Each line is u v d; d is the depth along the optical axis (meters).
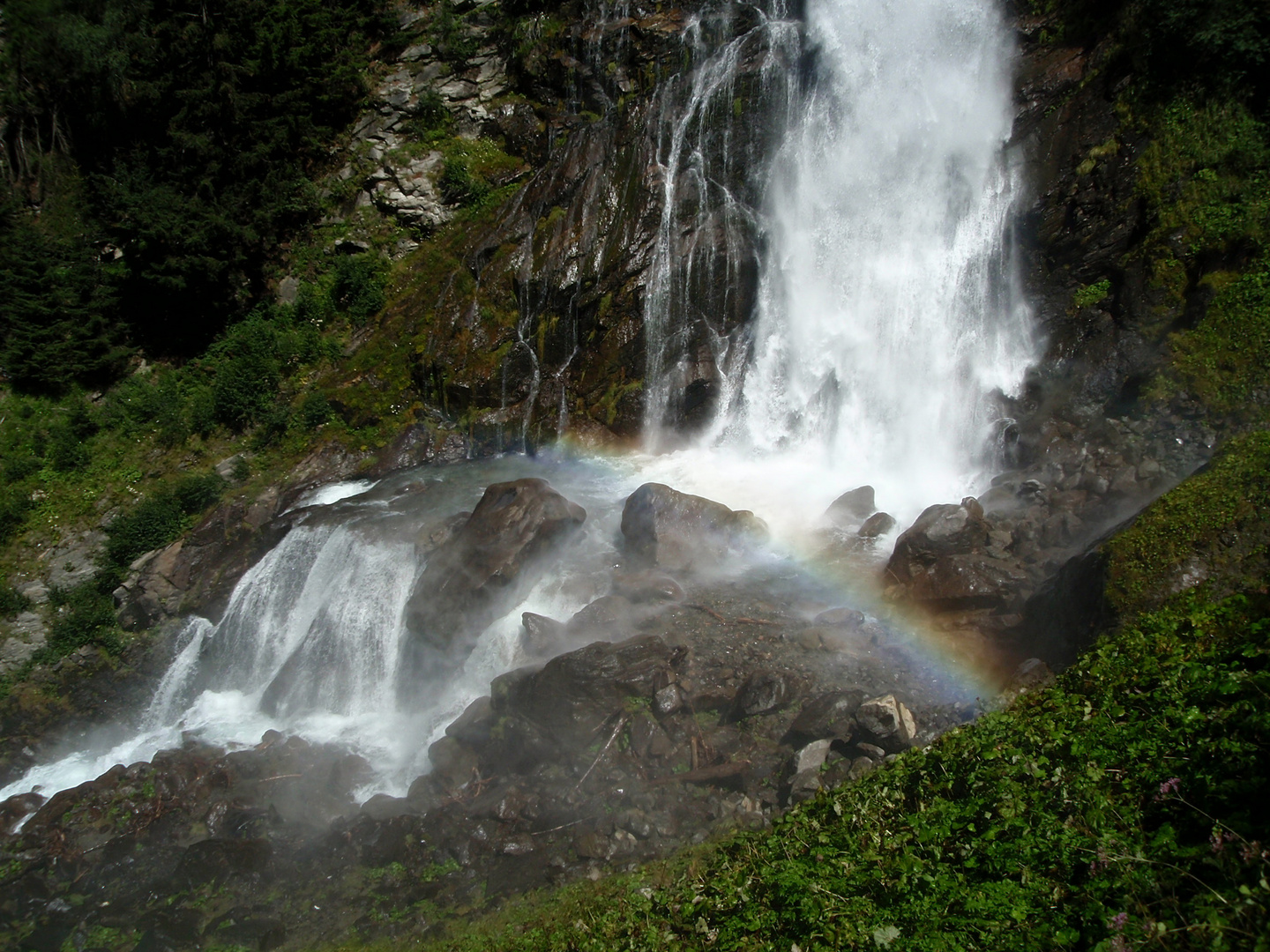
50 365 24.61
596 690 10.83
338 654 15.35
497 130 26.56
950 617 11.93
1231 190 14.56
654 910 7.08
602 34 24.55
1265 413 12.60
